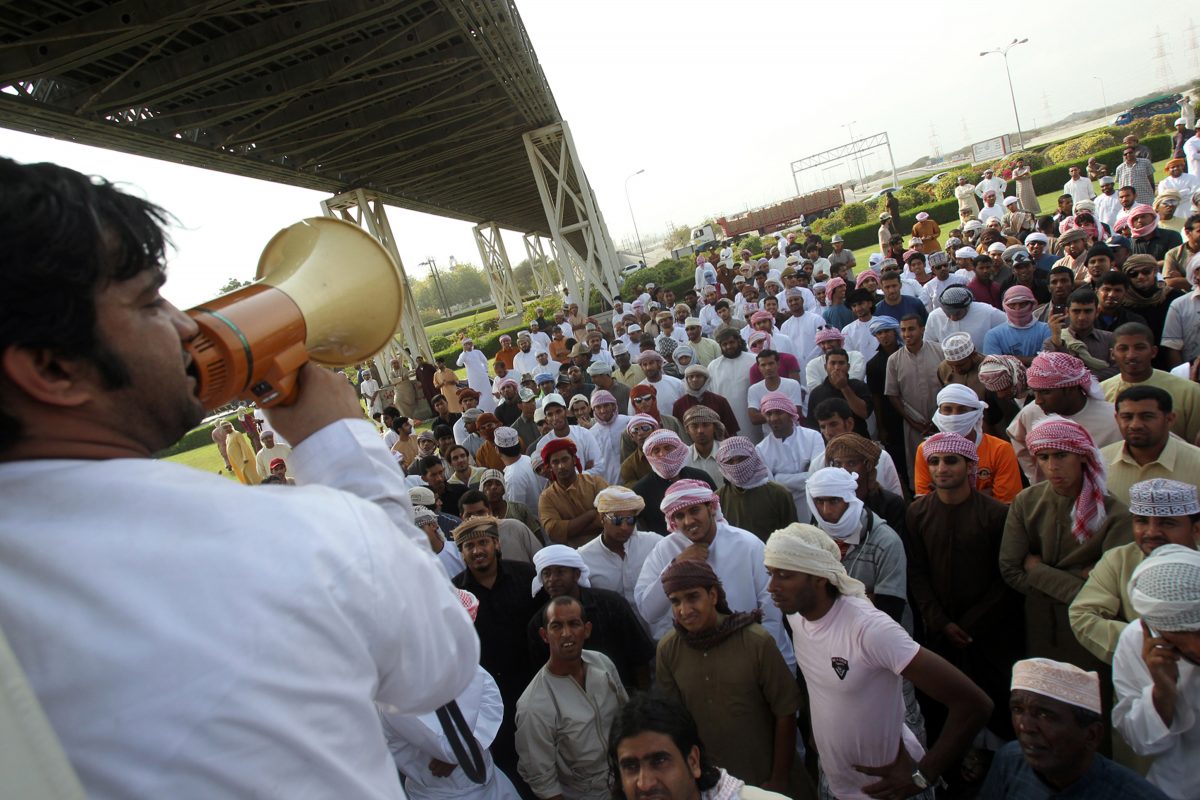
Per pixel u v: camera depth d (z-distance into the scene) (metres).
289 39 10.02
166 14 8.20
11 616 0.63
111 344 0.71
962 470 3.75
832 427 5.34
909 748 2.97
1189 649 2.44
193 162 13.77
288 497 0.82
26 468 0.69
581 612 3.40
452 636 0.95
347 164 18.53
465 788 3.18
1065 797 2.33
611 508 4.43
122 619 0.65
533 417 8.84
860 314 8.49
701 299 15.93
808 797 3.15
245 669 0.69
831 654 2.85
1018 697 2.35
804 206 55.25
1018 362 5.48
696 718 3.19
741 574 3.99
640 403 6.90
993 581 3.76
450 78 15.46
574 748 3.33
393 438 9.59
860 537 3.80
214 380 0.86
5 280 0.65
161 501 0.71
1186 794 2.54
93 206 0.71
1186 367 4.95
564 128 20.89
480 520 4.19
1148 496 2.89
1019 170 17.70
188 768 0.65
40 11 7.95
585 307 20.64
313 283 1.05
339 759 0.75
